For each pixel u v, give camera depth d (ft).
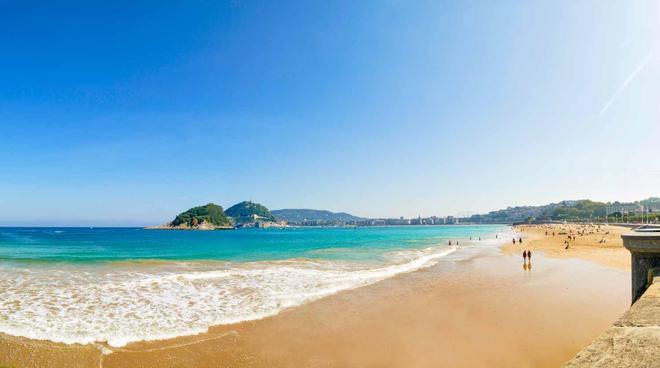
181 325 43.11
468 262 111.34
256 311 49.62
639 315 8.14
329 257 127.75
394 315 49.14
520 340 39.78
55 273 77.82
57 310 46.78
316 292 61.62
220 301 54.13
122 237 342.23
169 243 235.20
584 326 43.88
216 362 34.22
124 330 40.78
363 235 420.77
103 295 55.72
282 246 202.28
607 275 82.79
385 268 93.50
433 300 57.41
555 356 35.63
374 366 33.86
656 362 5.55
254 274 79.15
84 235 382.42
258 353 36.40
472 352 36.83
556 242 223.92
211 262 107.24
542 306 53.21
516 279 77.51
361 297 59.06
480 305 54.24
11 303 49.47
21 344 35.86
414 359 35.35
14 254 135.64
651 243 13.58
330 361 34.91
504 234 416.26
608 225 529.86
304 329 43.21
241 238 335.47
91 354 34.78
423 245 208.54
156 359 34.42
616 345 6.56
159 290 60.13
